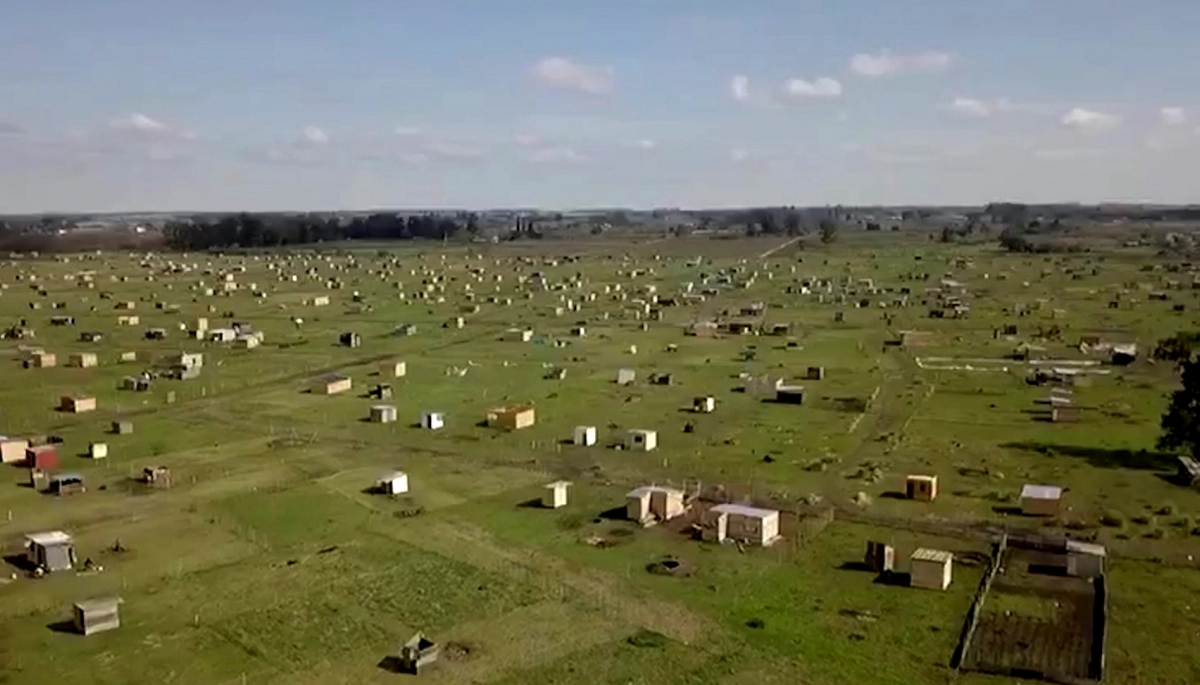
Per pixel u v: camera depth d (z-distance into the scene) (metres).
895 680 47.31
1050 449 88.81
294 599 57.00
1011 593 57.75
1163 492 75.81
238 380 122.56
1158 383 118.31
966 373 126.19
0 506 73.44
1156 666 48.38
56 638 51.88
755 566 61.94
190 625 53.53
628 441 91.00
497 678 47.72
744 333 162.12
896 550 64.44
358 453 89.44
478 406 108.88
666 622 53.84
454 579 60.00
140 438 93.81
